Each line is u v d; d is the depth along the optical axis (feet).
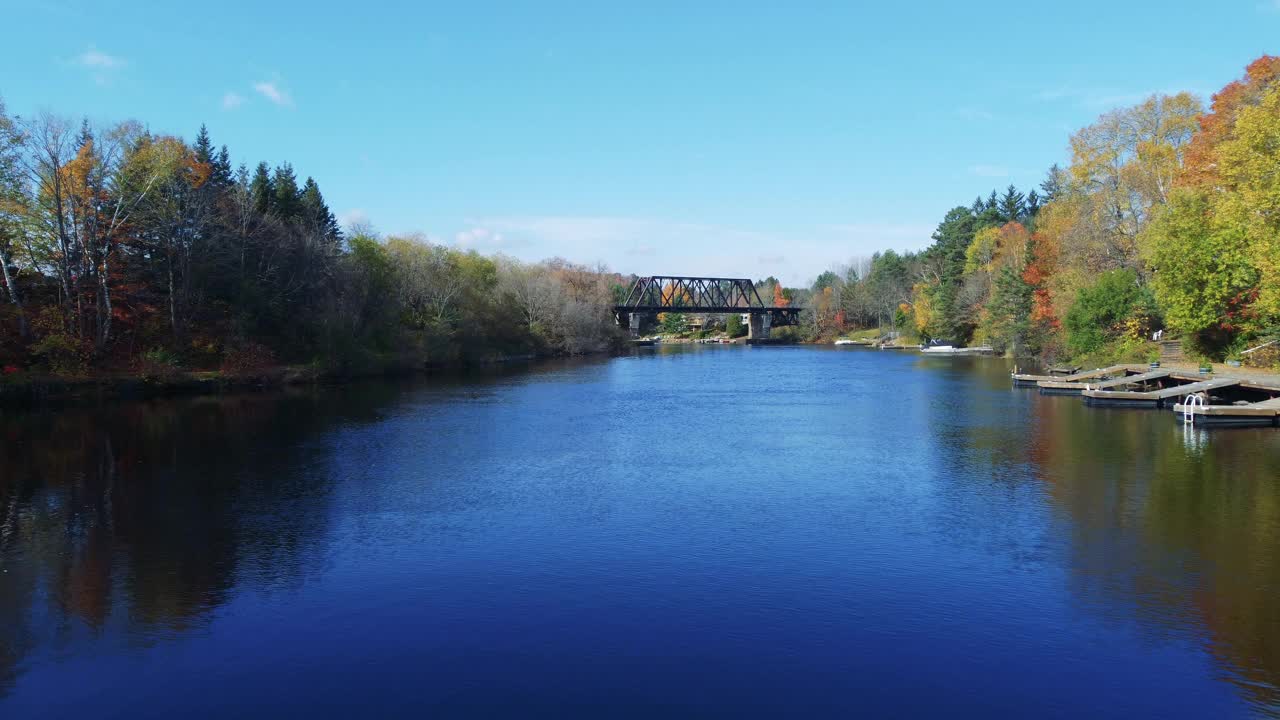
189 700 36.88
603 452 96.27
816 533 61.41
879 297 487.61
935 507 68.59
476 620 45.37
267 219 201.46
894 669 39.29
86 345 152.15
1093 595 48.26
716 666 39.70
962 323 354.13
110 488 76.84
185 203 179.32
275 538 60.75
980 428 112.88
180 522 65.16
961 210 431.84
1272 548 56.34
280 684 38.27
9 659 41.04
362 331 220.64
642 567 53.98
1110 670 39.04
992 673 38.88
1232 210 123.34
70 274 153.38
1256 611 45.65
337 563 55.11
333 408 140.67
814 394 168.35
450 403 149.79
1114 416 121.80
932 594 48.73
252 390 170.50
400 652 41.47
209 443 101.96
